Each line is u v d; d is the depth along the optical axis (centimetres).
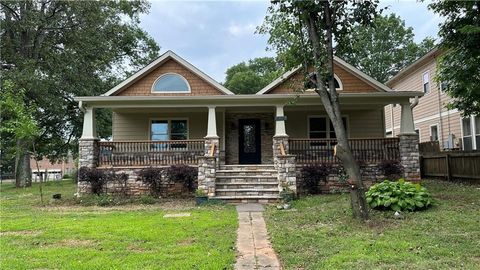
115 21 2295
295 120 1531
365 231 618
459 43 1067
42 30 2017
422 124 2064
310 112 1530
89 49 2097
